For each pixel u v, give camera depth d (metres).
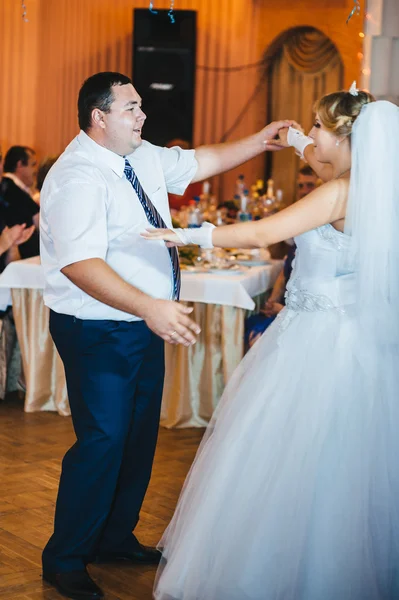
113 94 2.65
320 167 3.06
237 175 9.70
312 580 2.47
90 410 2.74
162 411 4.99
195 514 2.65
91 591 2.76
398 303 2.62
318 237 2.64
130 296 2.53
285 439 2.56
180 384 4.86
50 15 9.67
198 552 2.58
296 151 3.21
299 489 2.49
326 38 9.23
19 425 4.82
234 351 4.70
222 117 9.65
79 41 9.70
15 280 4.94
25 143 9.80
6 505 3.56
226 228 2.57
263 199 6.39
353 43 9.12
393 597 2.55
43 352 5.06
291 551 2.46
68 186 2.60
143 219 2.77
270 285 5.36
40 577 2.90
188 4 9.56
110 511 2.99
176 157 3.09
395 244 2.58
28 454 4.29
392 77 5.29
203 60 9.61
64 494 2.78
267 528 2.50
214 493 2.61
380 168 2.53
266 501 2.53
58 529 2.79
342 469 2.51
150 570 2.99
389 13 5.22
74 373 2.77
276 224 2.56
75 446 2.80
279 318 2.80
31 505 3.57
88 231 2.56
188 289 4.70
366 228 2.54
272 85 9.50
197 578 2.56
